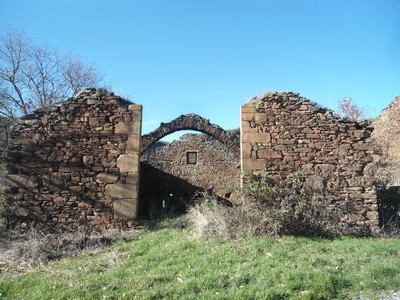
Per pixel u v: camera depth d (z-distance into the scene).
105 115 8.62
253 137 8.57
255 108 8.71
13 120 16.08
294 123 8.66
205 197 9.80
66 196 8.26
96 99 8.68
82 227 8.15
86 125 8.55
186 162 19.56
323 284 4.44
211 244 6.57
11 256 6.58
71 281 5.19
